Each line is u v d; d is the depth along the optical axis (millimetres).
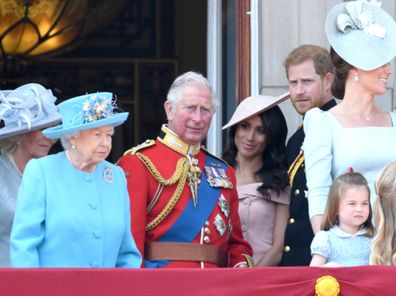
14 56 52781
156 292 24203
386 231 25422
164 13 54562
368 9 28859
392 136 28109
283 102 34438
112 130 25891
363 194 26391
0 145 29047
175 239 28609
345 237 26453
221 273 24297
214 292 24250
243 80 35594
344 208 26406
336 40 28641
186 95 29016
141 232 28234
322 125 28234
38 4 52281
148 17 54562
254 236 30891
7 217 28328
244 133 31578
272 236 30984
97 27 53844
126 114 25812
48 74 53812
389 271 24281
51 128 26156
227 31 36469
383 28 28641
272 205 31094
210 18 37438
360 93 28500
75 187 25734
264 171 31375
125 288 24156
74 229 25453
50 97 29375
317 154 28016
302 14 35156
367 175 27875
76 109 25547
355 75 28500
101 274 24141
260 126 31484
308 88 31516
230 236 29625
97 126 25484
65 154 26000
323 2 35125
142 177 28641
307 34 35156
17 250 25219
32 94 29031
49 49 53312
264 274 24281
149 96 54500
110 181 26203
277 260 30719
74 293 24062
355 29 28656
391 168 25609
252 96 32250
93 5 53250
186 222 28641
